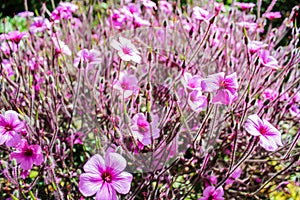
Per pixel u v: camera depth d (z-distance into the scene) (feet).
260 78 1.86
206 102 1.60
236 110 1.71
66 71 1.79
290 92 2.06
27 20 2.14
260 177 1.85
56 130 1.52
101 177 1.27
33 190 1.60
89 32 2.12
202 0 2.35
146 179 1.53
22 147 1.41
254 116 1.36
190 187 1.62
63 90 1.83
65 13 1.95
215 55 1.90
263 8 2.96
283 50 2.04
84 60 1.58
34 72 1.91
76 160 1.86
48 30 1.90
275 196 1.90
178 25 2.14
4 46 1.93
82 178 1.25
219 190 1.49
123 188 1.27
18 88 1.64
